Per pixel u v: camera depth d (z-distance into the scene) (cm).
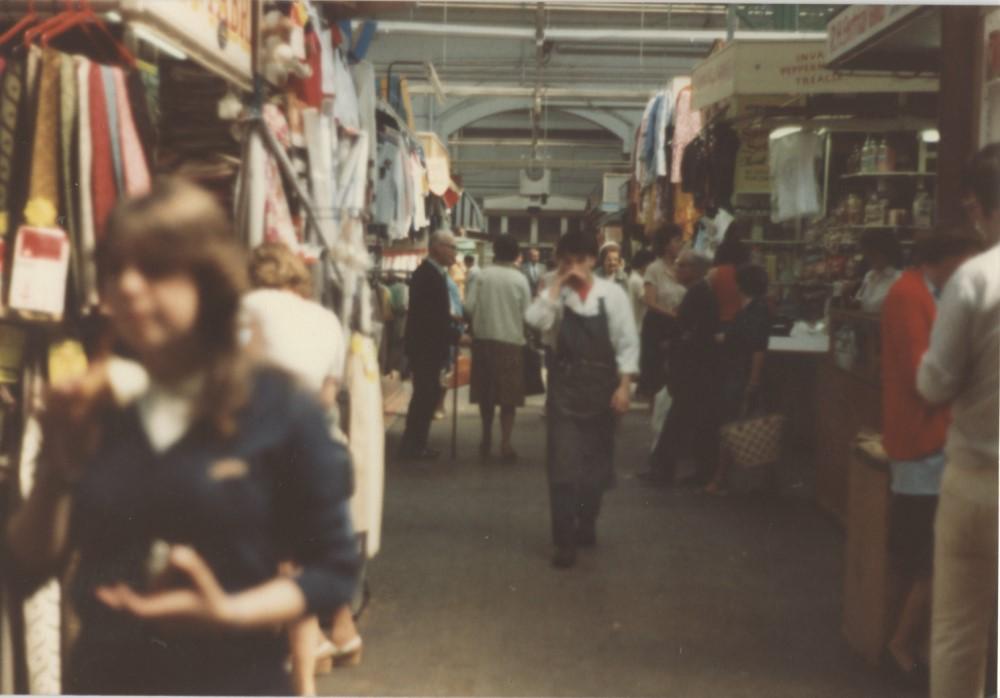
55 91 316
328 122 575
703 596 576
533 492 832
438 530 708
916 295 441
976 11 577
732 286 849
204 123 442
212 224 208
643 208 1770
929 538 445
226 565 207
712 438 845
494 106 3672
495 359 955
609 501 801
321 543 213
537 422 1216
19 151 317
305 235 509
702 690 449
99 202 315
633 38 2369
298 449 210
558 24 2791
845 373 719
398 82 1166
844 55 718
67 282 325
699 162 1184
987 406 346
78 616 210
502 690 446
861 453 491
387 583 592
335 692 441
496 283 954
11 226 315
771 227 1199
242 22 434
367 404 473
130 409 208
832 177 1159
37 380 323
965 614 361
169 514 206
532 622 532
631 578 607
